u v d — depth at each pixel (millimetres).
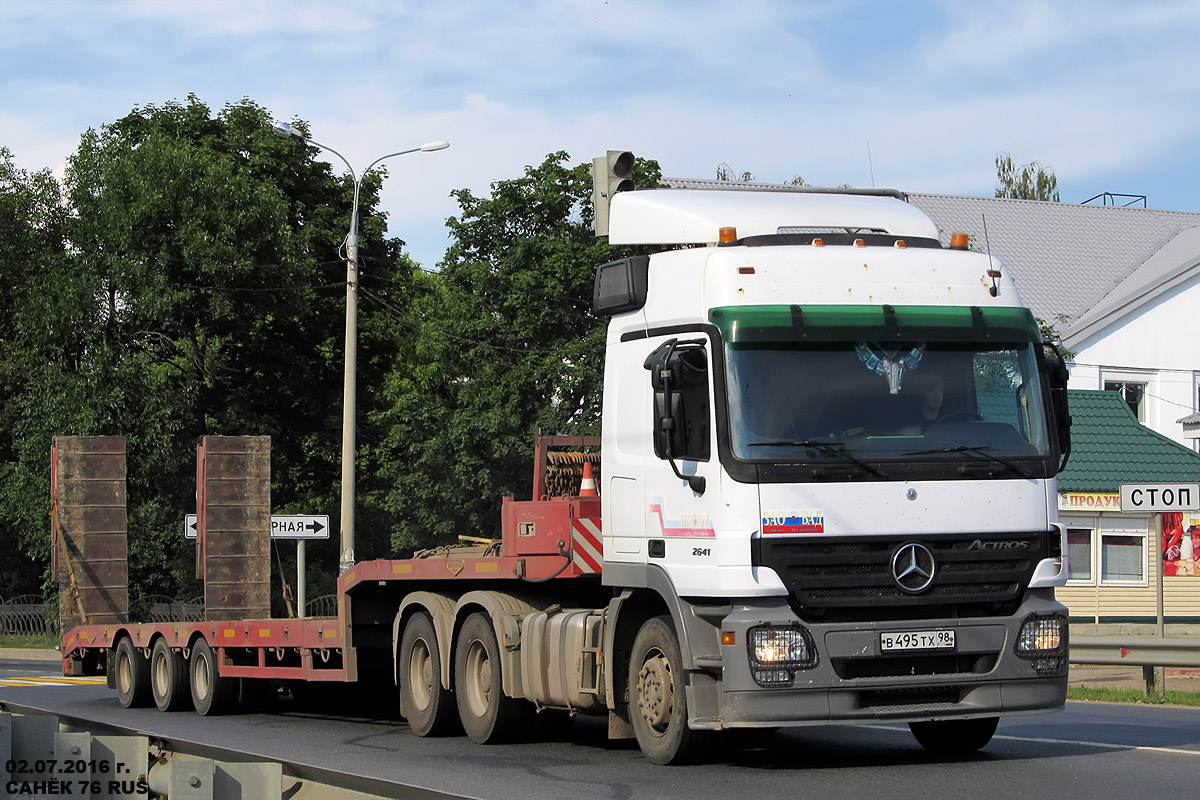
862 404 9648
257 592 19625
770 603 9336
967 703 9516
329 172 46875
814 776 9617
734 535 9352
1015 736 12078
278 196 41625
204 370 44062
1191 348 40562
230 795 6441
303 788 7594
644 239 11367
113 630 19078
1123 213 48281
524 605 12086
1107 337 39969
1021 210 47438
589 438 12844
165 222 40031
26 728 7555
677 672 9977
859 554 9414
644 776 9852
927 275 10094
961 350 9945
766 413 9508
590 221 37562
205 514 19453
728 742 11172
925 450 9633
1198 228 46688
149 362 40906
